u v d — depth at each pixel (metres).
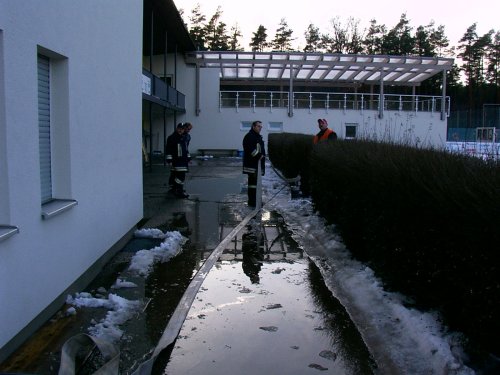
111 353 3.61
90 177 5.72
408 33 64.75
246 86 39.31
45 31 4.36
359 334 4.24
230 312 4.74
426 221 4.00
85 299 4.86
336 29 67.38
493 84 63.47
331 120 31.70
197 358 3.80
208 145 31.39
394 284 4.85
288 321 4.53
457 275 3.54
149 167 20.59
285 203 11.62
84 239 5.47
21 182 3.87
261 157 11.11
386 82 35.34
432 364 3.48
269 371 3.61
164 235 8.02
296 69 31.12
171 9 19.00
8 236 3.54
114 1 6.80
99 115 6.12
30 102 4.04
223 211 10.64
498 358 3.19
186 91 30.72
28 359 3.64
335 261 6.47
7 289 3.62
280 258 6.79
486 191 3.12
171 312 4.70
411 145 6.61
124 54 7.45
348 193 6.44
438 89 60.69
